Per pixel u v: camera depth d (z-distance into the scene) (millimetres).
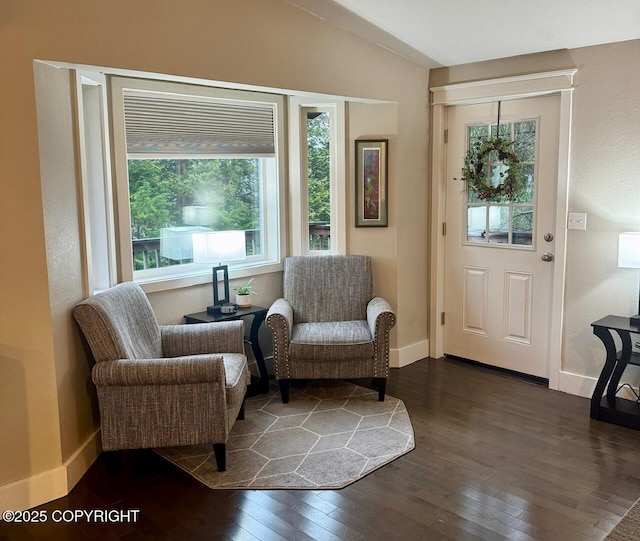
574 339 3945
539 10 3285
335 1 3389
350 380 4281
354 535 2453
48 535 2502
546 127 4000
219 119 4016
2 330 2594
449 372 4449
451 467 3010
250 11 3291
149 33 2902
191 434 2904
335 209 4512
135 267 3807
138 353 3098
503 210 4297
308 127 4473
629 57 3512
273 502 2715
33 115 2568
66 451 2838
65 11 2621
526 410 3729
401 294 4523
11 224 2566
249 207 4375
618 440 3299
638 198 3564
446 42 3887
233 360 3342
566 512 2598
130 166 3715
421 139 4508
